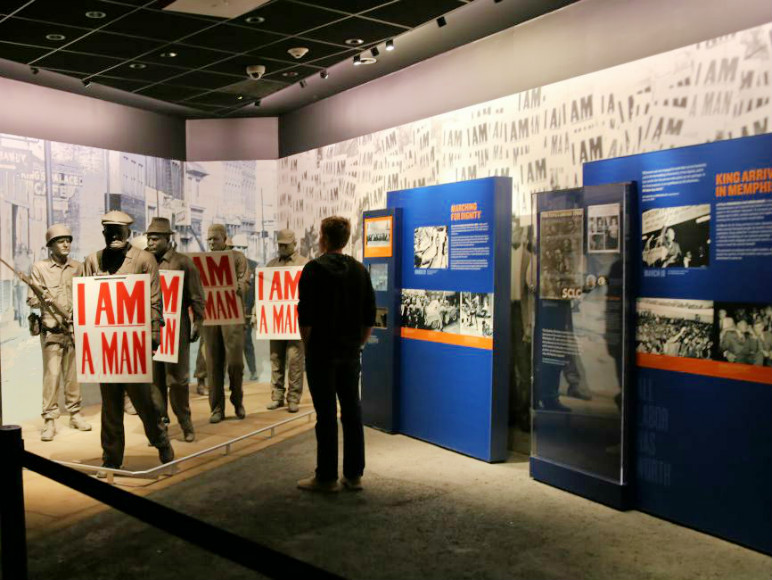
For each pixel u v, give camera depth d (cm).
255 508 425
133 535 393
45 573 344
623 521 398
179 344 604
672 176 391
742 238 357
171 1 489
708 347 374
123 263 503
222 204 911
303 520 403
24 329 717
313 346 441
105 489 239
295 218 872
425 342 575
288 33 564
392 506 425
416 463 517
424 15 521
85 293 488
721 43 413
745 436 359
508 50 568
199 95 775
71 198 766
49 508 443
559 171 523
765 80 391
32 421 718
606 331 422
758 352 352
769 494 349
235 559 194
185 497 450
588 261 433
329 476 450
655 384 403
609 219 418
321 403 445
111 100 809
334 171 800
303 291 436
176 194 902
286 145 887
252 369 910
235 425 670
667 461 398
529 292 550
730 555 351
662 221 397
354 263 449
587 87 500
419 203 579
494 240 506
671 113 444
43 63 643
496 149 580
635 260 412
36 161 727
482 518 404
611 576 328
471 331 528
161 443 517
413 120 678
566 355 451
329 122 805
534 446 477
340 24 543
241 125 905
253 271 907
